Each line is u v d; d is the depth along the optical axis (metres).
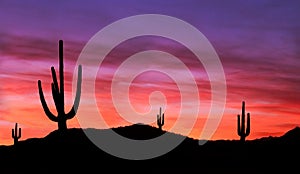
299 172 38.53
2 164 35.19
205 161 44.88
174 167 42.50
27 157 34.62
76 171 28.67
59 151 28.47
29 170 29.59
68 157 28.58
